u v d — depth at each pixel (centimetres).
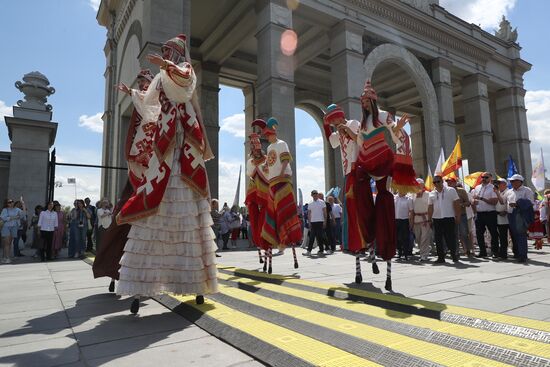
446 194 768
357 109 1930
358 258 449
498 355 199
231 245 1599
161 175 314
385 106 3284
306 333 253
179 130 336
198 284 319
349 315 298
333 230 1145
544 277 504
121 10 2169
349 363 192
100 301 392
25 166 1356
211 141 2311
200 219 335
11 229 1051
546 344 210
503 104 3058
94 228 1363
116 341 248
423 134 3484
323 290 398
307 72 2812
